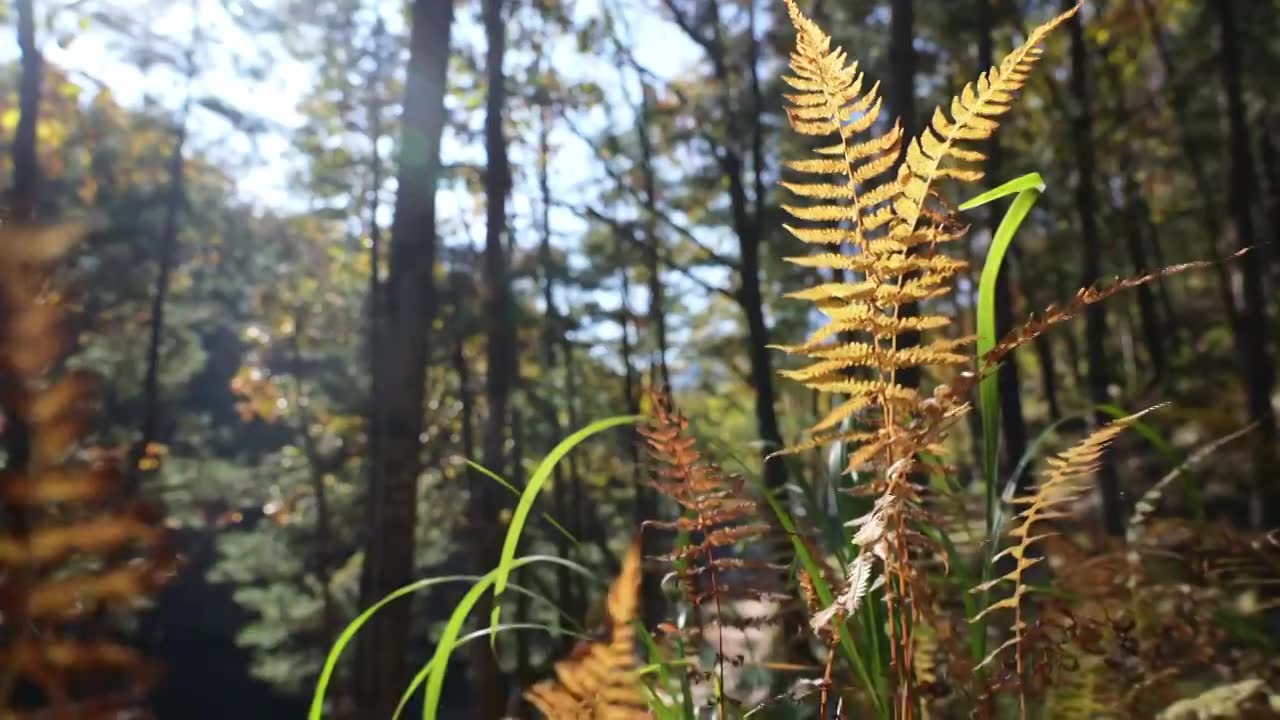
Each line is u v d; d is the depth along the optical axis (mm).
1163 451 1413
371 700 5492
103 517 670
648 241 16797
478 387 19094
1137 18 15273
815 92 866
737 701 1143
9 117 6566
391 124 16156
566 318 16219
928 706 1142
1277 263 12938
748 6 13297
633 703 1032
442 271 16766
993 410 1178
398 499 5473
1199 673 1299
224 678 17141
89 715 662
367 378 16500
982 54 11078
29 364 635
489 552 8773
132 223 11711
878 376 934
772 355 12875
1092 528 1534
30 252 644
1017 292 16438
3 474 624
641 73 14477
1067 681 1210
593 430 1079
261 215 17266
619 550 7879
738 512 1031
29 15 6316
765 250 13594
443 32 5918
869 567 851
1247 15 11914
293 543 14789
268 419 19312
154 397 12000
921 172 850
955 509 1240
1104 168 15914
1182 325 16906
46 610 664
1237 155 10461
